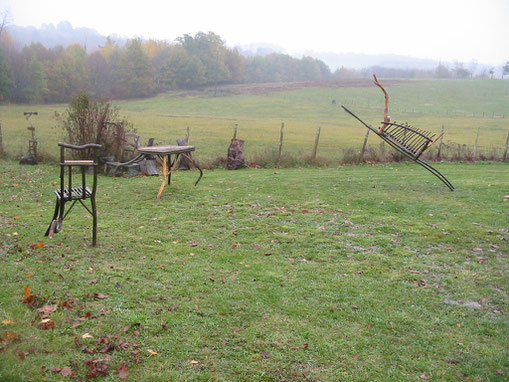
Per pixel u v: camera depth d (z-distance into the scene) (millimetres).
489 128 53531
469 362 4438
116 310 4848
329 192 12312
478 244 8180
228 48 144375
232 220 9297
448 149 23750
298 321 5023
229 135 36750
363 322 5121
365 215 9891
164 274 6070
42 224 8172
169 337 4434
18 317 4461
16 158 17188
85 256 6547
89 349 4043
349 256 7375
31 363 3721
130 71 105625
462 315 5473
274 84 127875
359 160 19484
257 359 4191
